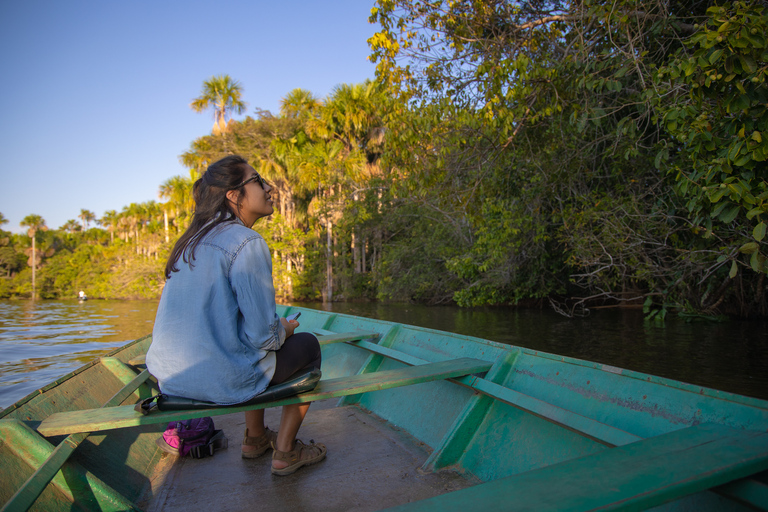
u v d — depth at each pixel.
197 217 1.70
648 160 8.27
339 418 3.08
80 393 2.30
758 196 3.43
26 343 12.28
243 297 1.58
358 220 22.02
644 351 7.91
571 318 12.56
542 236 11.98
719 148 4.24
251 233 1.64
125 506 1.69
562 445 1.93
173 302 1.61
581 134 8.55
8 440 1.54
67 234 72.50
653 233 9.50
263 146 29.25
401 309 17.95
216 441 2.53
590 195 10.02
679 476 1.02
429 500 0.98
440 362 2.52
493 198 11.63
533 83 7.09
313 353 1.93
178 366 1.59
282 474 2.20
